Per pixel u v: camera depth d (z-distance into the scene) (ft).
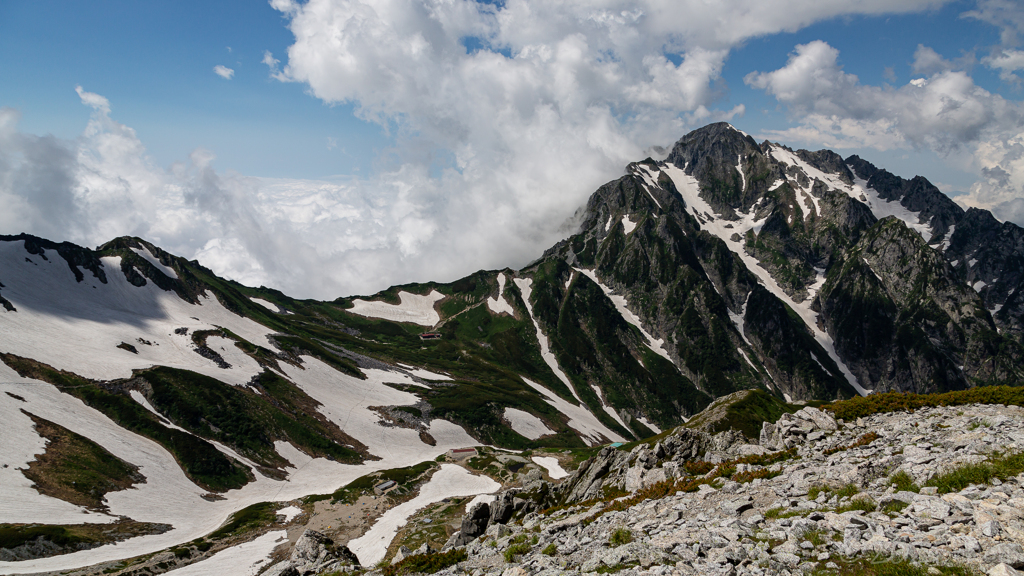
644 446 150.51
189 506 402.52
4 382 442.09
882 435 97.35
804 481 71.46
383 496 463.42
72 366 515.50
